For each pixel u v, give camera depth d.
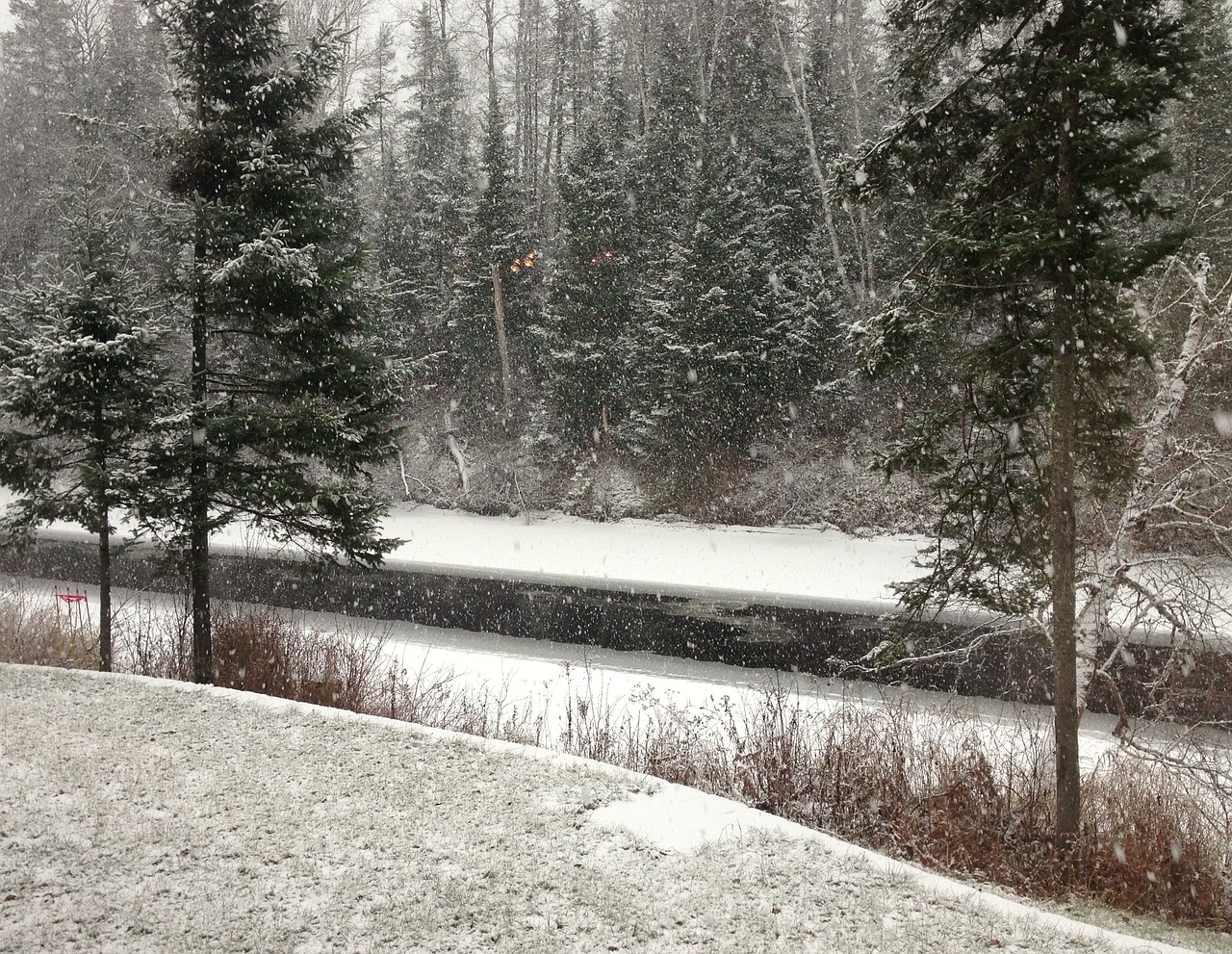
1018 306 8.31
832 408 34.19
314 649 12.86
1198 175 15.13
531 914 4.90
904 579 25.22
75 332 10.41
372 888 5.05
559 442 36.78
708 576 26.16
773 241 34.03
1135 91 6.93
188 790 6.33
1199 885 7.26
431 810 6.33
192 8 11.29
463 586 23.91
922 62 8.28
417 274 39.00
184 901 4.68
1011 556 8.48
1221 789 8.47
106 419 11.13
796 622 19.81
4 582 21.36
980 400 8.53
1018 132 7.64
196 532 11.26
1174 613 10.42
